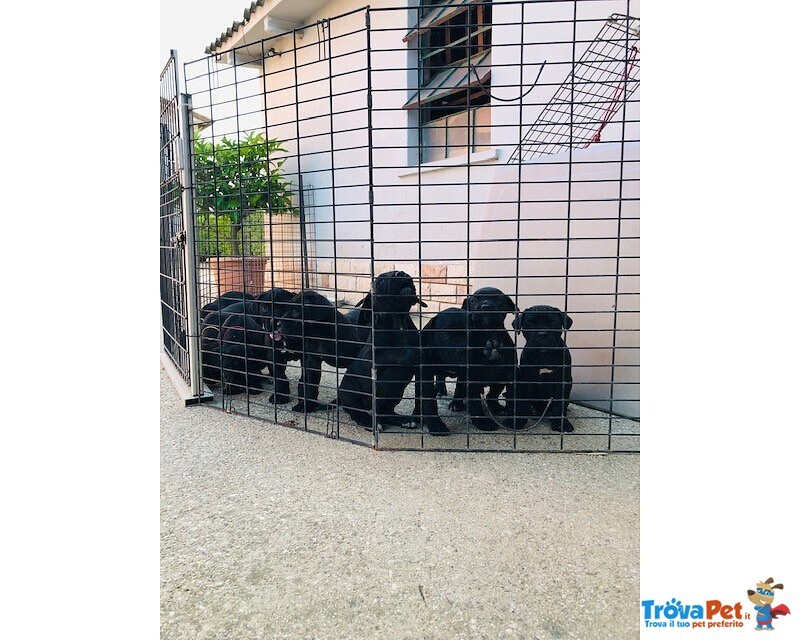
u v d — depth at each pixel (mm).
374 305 3342
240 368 4691
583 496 2740
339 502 2705
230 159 7867
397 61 7871
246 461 3213
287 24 10070
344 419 3969
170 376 4988
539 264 4258
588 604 1953
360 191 8773
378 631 1841
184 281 4484
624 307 3818
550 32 5230
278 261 9898
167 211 5086
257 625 1876
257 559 2242
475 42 6648
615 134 4582
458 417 3674
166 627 1863
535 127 5203
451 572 2139
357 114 8828
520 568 2158
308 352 3932
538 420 3602
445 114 7176
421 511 2604
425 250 7324
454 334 3582
